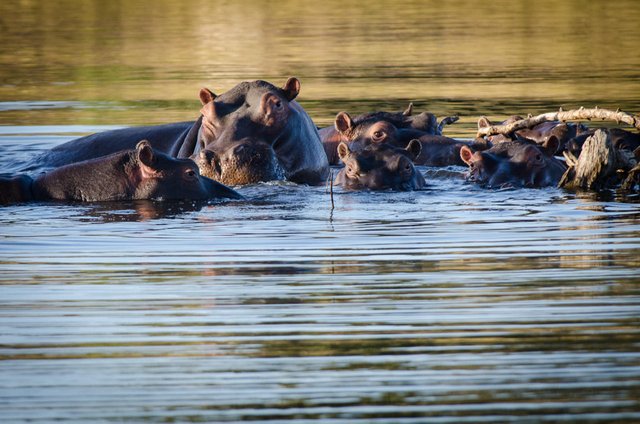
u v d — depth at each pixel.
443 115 54.94
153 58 81.88
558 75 71.19
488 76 70.88
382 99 60.94
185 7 121.31
